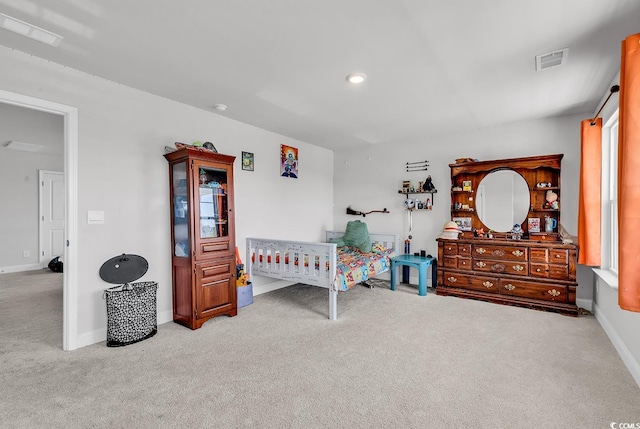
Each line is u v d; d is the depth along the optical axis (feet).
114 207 9.47
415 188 16.20
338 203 19.07
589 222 10.54
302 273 11.93
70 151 8.58
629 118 5.52
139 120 10.04
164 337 9.33
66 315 8.50
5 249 19.20
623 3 5.69
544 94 10.23
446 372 7.30
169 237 10.85
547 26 6.47
